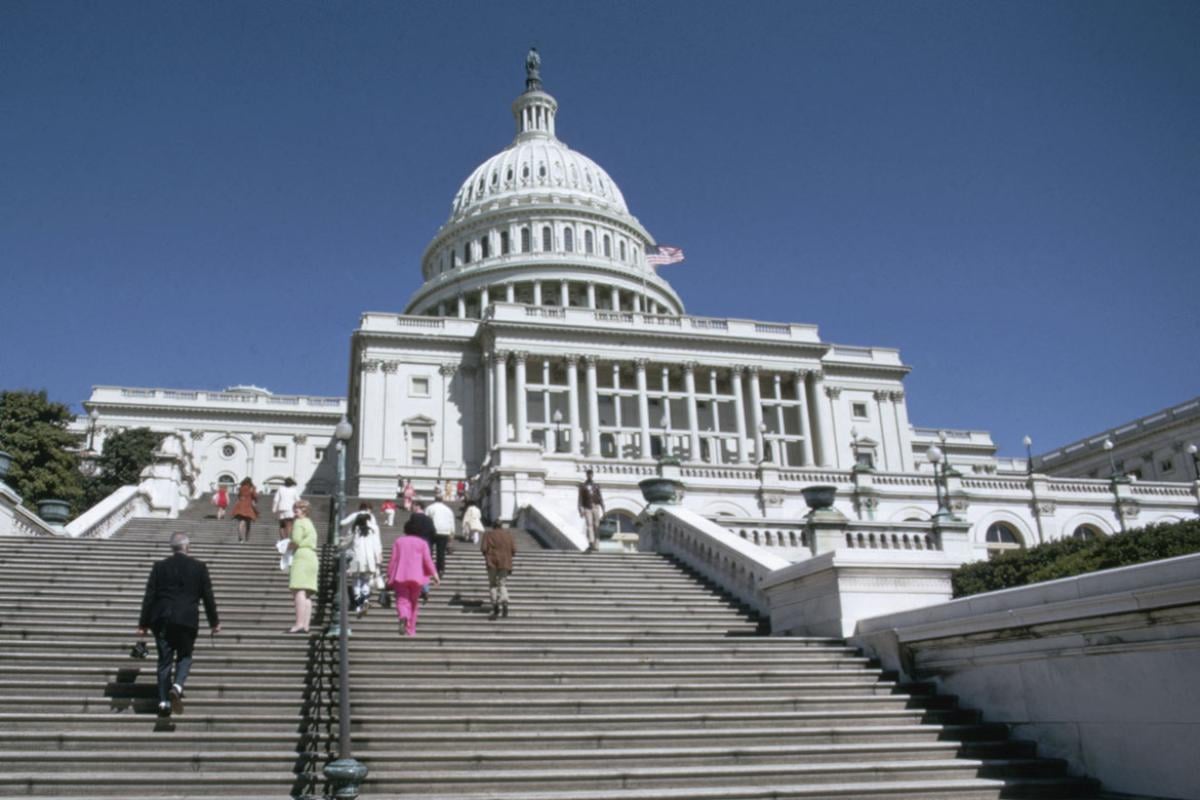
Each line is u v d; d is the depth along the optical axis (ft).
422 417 215.10
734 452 226.99
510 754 30.53
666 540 69.97
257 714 33.35
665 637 46.42
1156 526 55.57
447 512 59.16
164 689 32.19
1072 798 29.58
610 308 294.46
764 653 42.42
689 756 31.58
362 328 220.02
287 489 70.33
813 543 69.00
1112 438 271.69
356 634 43.16
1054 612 31.89
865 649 42.60
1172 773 27.84
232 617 46.14
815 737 33.83
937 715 35.83
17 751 29.53
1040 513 149.07
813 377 235.61
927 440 276.62
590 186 330.13
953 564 45.83
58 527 72.02
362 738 31.19
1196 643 27.27
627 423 227.61
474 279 290.56
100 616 44.09
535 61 388.57
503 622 47.60
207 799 27.63
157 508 100.22
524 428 210.59
